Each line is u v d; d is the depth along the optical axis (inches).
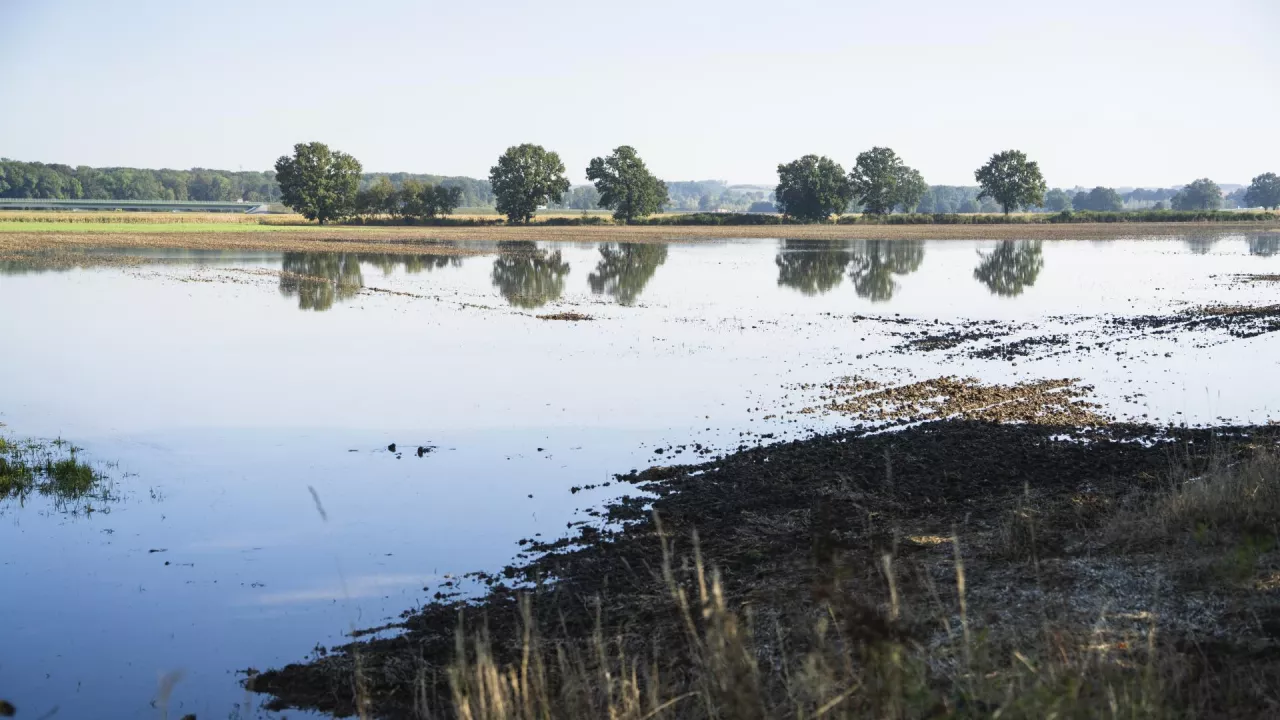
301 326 1346.0
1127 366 975.6
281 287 1925.4
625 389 893.2
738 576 424.8
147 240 3646.7
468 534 514.9
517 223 6186.0
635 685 261.1
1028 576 368.8
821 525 478.6
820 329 1296.8
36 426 770.8
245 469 648.4
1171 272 2284.7
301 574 464.4
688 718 271.1
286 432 748.0
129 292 1801.2
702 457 650.8
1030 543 413.1
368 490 598.2
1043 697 226.4
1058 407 775.7
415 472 635.5
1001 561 396.2
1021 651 287.7
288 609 423.5
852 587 377.1
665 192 6441.9
